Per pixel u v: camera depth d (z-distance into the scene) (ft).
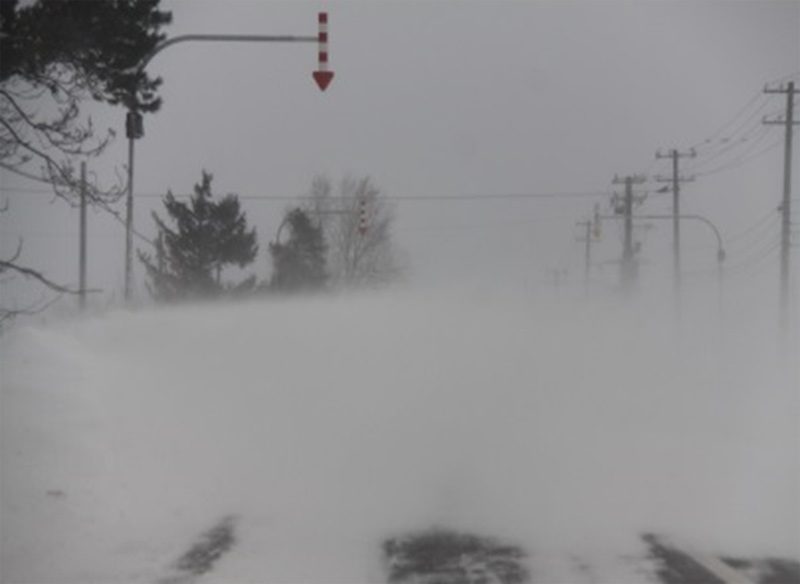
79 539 27.30
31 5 47.67
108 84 52.75
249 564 25.86
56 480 30.50
